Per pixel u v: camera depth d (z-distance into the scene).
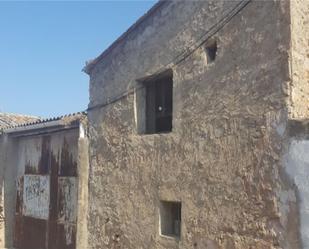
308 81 6.88
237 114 7.38
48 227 12.81
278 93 6.73
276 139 6.71
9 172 14.52
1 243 14.13
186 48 8.52
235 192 7.31
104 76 10.77
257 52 7.13
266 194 6.80
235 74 7.48
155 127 9.77
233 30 7.59
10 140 14.59
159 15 9.24
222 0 7.84
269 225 6.73
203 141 7.98
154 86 9.87
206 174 7.87
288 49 6.66
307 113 6.82
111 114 10.41
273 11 6.93
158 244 8.75
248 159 7.14
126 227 9.61
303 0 6.94
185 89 8.46
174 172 8.54
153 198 8.98
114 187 10.08
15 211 14.42
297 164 6.35
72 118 11.76
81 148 11.20
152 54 9.35
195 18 8.39
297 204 6.32
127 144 9.82
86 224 10.90
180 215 8.80
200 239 7.88
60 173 12.54
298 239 6.27
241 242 7.14
